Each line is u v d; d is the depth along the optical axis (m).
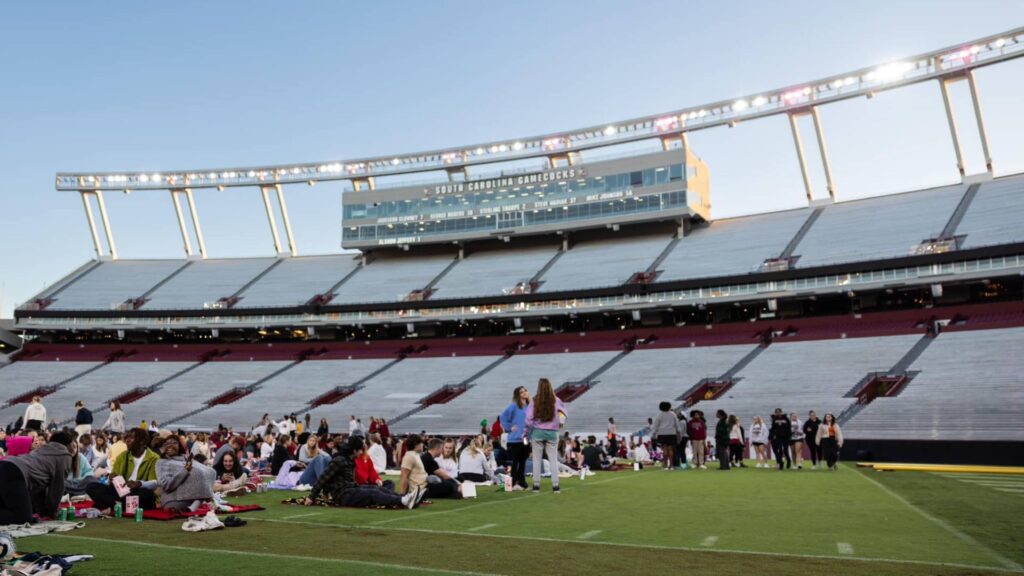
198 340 77.69
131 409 60.44
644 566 7.41
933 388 39.72
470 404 53.09
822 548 8.50
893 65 59.81
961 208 56.12
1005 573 7.08
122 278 81.56
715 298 57.81
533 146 75.25
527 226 74.12
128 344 76.81
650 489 16.55
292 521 10.98
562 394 52.62
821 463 29.83
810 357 49.12
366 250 81.62
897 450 33.06
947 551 8.30
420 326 72.38
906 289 53.16
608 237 74.69
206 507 11.54
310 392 60.34
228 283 78.81
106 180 85.25
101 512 11.43
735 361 51.75
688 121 68.38
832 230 60.25
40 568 6.62
